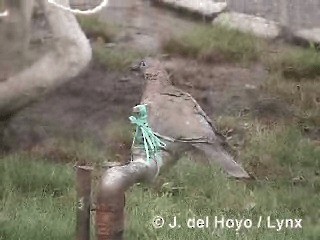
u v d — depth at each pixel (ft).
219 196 31.55
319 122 40.27
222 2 49.01
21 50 39.09
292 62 43.88
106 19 46.75
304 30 47.37
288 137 38.22
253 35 46.26
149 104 25.55
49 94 39.75
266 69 43.93
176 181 32.78
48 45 40.06
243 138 38.75
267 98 42.01
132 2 47.32
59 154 38.04
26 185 33.30
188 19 48.34
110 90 42.34
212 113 41.88
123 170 19.92
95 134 40.40
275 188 33.63
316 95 41.98
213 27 46.88
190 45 44.86
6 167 34.68
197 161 33.71
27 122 40.37
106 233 18.95
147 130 22.27
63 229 27.48
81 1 46.16
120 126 40.50
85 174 21.94
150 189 32.48
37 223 28.07
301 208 31.17
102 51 43.78
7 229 27.40
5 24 38.50
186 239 27.40
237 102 42.24
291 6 47.62
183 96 26.13
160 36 45.96
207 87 42.98
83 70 39.55
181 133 25.16
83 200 21.98
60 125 40.75
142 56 43.83
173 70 43.34
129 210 29.37
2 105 37.81
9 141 39.45
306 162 36.37
